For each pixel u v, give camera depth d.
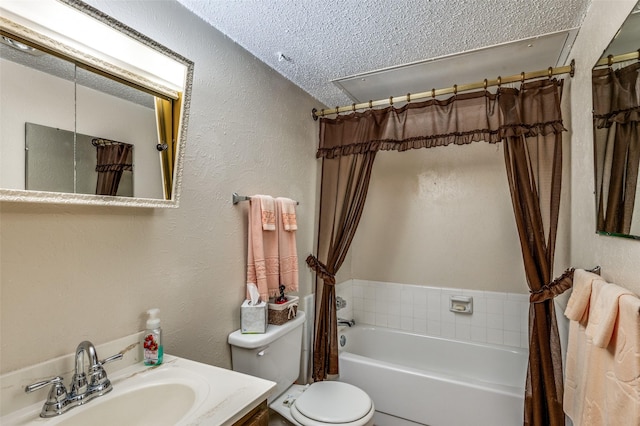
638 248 0.98
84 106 0.98
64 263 0.97
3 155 0.81
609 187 1.17
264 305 1.58
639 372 0.83
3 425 0.81
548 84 1.66
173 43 1.31
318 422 1.51
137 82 1.12
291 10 1.40
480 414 1.84
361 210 2.05
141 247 1.19
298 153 2.18
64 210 0.97
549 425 1.57
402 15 1.44
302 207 2.22
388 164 2.88
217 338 1.50
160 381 1.04
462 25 1.53
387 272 2.87
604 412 0.99
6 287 0.85
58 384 0.88
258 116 1.81
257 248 1.62
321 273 2.13
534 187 1.65
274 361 1.61
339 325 2.71
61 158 0.93
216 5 1.36
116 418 0.94
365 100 2.46
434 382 1.95
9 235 0.86
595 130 1.31
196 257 1.41
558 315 1.92
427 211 2.74
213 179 1.50
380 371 2.11
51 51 0.90
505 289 2.48
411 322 2.77
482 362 2.43
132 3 1.16
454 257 2.64
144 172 1.15
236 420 0.85
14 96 0.84
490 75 2.07
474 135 1.75
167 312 1.28
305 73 2.01
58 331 0.95
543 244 1.62
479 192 2.57
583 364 1.20
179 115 1.26
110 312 1.08
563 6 1.39
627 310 0.89
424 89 2.27
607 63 1.19
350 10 1.41
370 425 1.60
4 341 0.84
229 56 1.61
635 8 0.96
